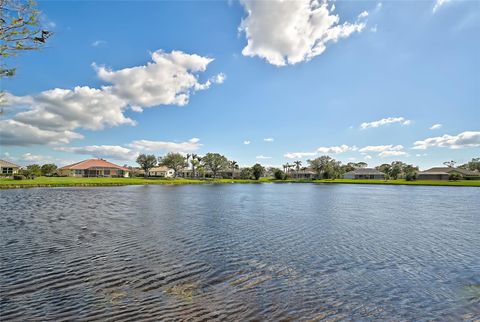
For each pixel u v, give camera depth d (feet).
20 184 170.30
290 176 498.28
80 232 51.85
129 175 409.49
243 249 42.70
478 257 40.01
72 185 196.95
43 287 27.07
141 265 34.17
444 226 65.21
